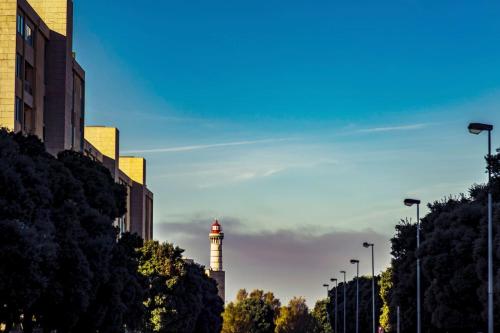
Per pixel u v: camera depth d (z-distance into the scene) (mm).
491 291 47750
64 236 53562
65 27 89562
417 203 73625
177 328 112500
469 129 49281
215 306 160625
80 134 102875
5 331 49594
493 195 54188
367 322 155250
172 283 111375
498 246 58969
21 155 48562
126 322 75562
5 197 44656
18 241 43094
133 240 72375
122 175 144625
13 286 43844
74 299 53938
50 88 88938
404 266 87375
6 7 75500
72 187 57094
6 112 75062
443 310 69812
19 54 78125
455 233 70125
